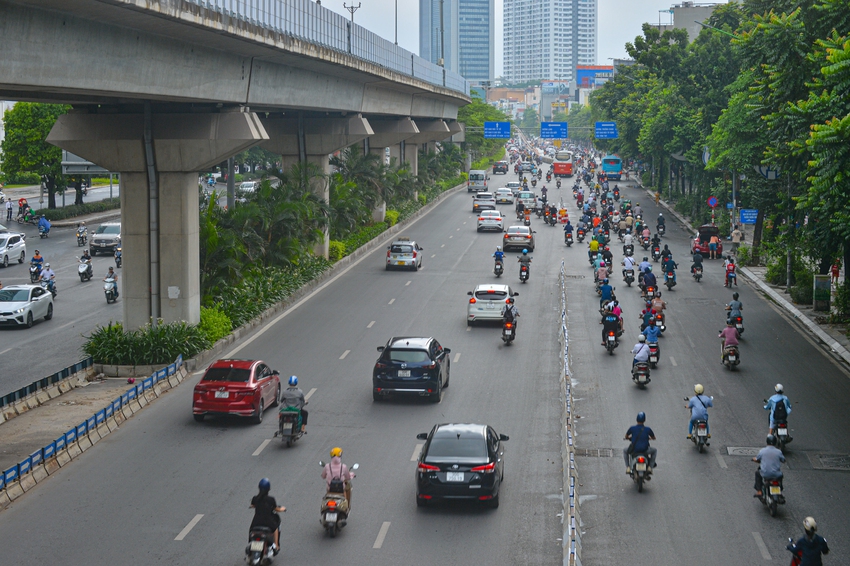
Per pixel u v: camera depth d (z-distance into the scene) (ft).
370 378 101.91
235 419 87.86
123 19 83.41
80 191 310.65
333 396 94.43
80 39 80.69
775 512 63.52
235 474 70.95
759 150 165.37
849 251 126.41
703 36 235.81
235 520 61.52
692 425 79.61
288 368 106.32
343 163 240.73
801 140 99.91
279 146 189.67
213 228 128.77
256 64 126.82
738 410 90.33
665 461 75.56
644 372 98.48
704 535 59.98
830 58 86.69
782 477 64.18
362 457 75.05
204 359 110.11
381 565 54.19
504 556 55.72
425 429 82.99
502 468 69.05
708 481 70.74
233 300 128.77
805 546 48.83
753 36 116.98
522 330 128.57
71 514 62.95
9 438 81.35
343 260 189.06
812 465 74.54
